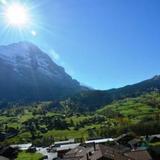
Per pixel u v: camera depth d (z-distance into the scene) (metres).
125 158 109.19
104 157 101.31
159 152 143.75
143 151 124.38
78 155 126.00
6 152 184.50
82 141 194.62
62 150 164.38
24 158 176.25
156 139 177.00
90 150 120.19
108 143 172.75
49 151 194.88
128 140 183.62
